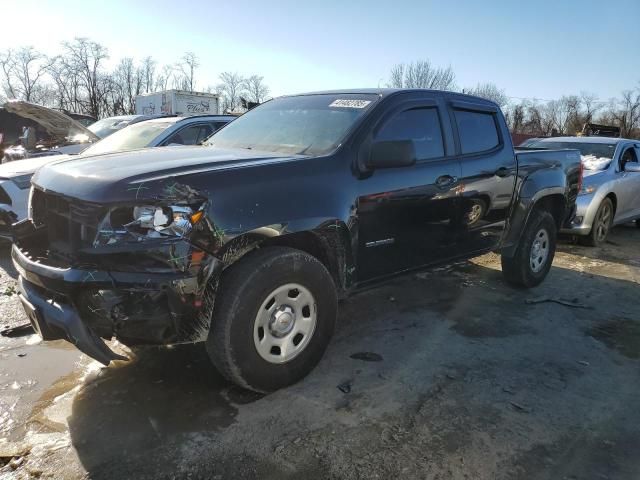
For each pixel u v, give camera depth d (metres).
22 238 3.11
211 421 2.78
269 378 2.99
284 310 3.00
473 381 3.31
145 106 20.52
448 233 4.09
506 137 4.69
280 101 4.44
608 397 3.18
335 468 2.43
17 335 3.89
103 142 7.10
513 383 3.31
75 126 8.53
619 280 5.93
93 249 2.52
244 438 2.64
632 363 3.70
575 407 3.04
